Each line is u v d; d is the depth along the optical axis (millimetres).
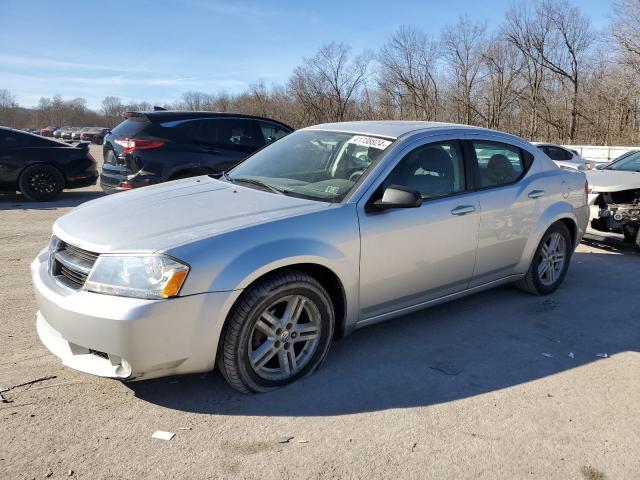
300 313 3338
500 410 3148
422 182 3961
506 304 4941
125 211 3400
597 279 5891
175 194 3768
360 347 3922
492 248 4430
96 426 2848
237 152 8477
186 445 2721
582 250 7434
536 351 3965
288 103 54562
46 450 2635
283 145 4582
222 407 3074
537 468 2645
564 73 42062
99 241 2986
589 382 3520
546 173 5008
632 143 32281
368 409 3107
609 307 4969
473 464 2656
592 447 2826
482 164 4449
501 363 3750
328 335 3471
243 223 3164
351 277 3477
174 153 7945
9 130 10352
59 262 3156
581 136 41094
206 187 3973
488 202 4336
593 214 7367
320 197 3652
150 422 2904
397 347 3945
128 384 3279
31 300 4609
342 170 3889
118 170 7945
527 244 4777
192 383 3320
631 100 32969
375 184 3666
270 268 3064
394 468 2605
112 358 2855
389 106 52844
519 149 4887
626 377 3604
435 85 50938
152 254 2836
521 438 2881
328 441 2797
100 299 2809
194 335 2881
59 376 3338
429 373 3562
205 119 8367
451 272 4141
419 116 51938
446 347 3975
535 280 5035
